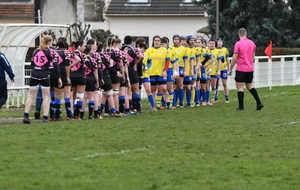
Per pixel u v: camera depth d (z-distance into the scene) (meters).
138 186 16.02
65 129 26.75
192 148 22.02
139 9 99.25
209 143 23.16
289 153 21.22
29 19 95.75
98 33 86.06
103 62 32.03
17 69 45.19
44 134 24.97
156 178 17.00
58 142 22.81
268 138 24.50
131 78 34.50
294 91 54.00
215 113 34.62
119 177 17.02
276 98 45.84
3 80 28.97
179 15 97.38
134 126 28.16
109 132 25.86
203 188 15.98
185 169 18.28
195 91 40.62
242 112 35.06
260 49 79.00
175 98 39.66
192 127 27.91
